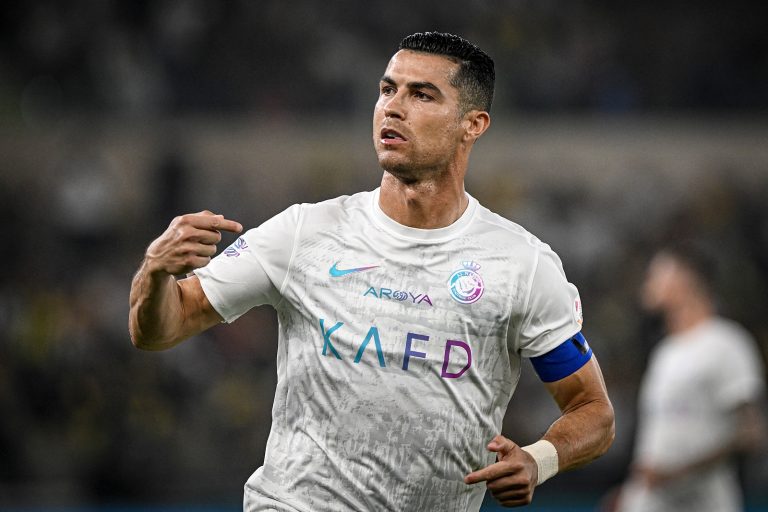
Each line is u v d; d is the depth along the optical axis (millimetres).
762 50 60656
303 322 12656
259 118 55531
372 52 58344
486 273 12641
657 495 25031
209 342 46500
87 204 51406
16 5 56156
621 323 49562
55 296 47406
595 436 12742
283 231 12805
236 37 57469
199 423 44562
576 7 61344
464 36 58688
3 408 43000
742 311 50406
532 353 12945
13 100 54594
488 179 54938
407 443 12344
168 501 42219
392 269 12602
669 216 53906
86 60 55750
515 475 11695
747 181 55594
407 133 12547
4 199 52219
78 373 44438
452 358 12406
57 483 42219
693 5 62062
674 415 24859
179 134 54312
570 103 57281
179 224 11562
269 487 12625
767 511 39719
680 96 58562
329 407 12391
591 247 52406
